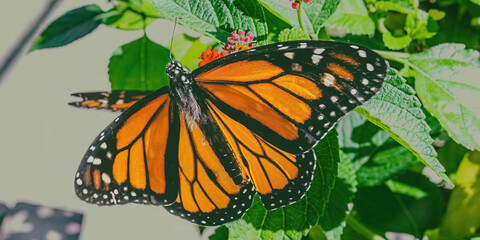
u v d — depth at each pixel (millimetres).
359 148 296
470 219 302
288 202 245
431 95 272
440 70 275
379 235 300
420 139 240
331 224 274
